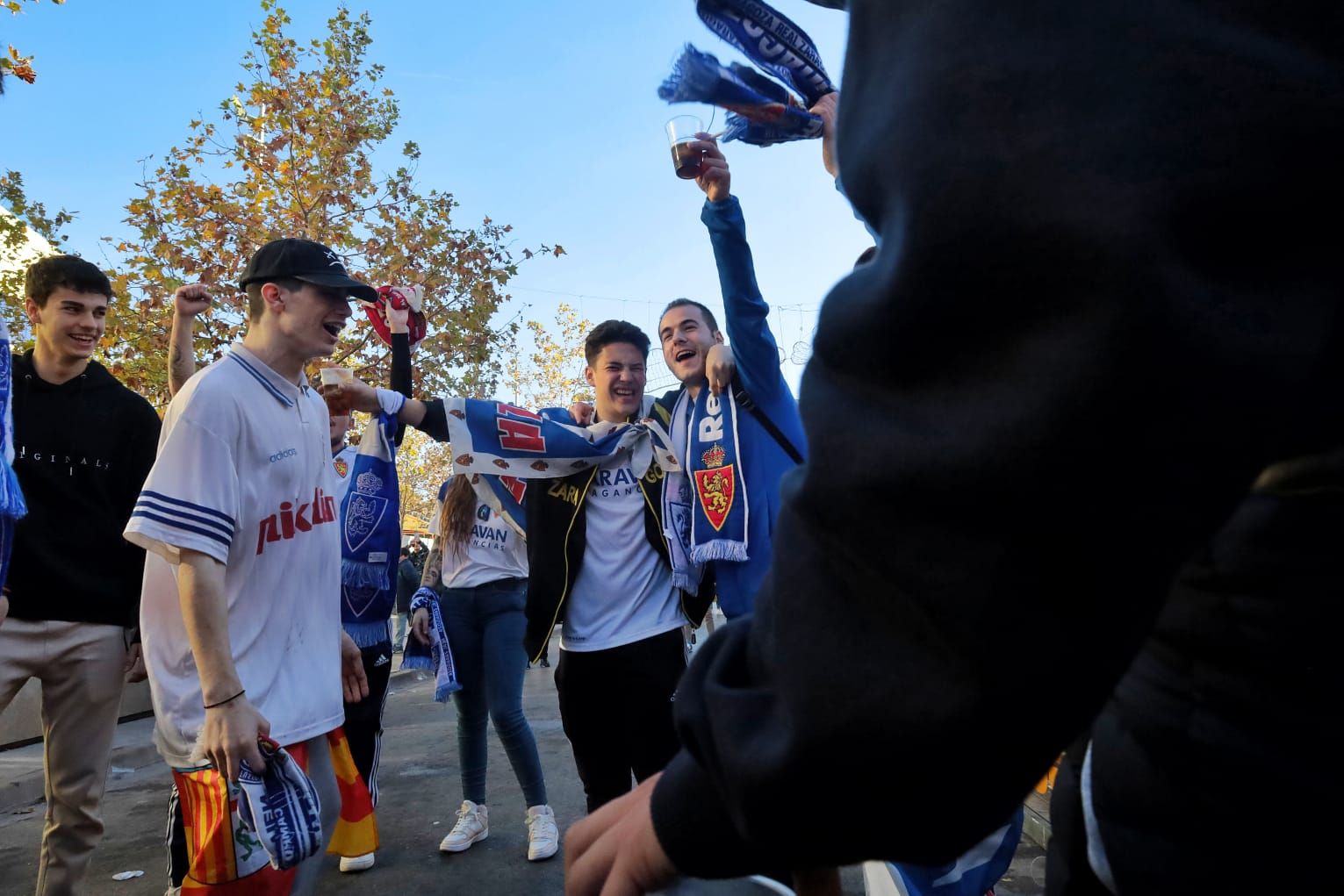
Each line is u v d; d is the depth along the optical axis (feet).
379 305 13.10
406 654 14.76
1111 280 1.20
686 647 11.36
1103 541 1.26
